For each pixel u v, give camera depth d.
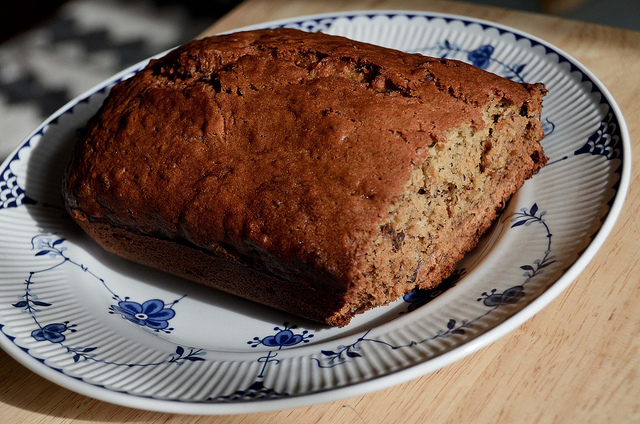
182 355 0.33
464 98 0.35
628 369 0.31
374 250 0.33
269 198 0.33
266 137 0.34
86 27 0.94
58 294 0.37
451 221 0.36
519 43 0.43
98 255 0.40
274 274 0.34
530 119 0.37
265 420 0.31
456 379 0.31
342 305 0.34
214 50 0.37
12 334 0.34
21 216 0.41
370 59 0.36
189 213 0.34
